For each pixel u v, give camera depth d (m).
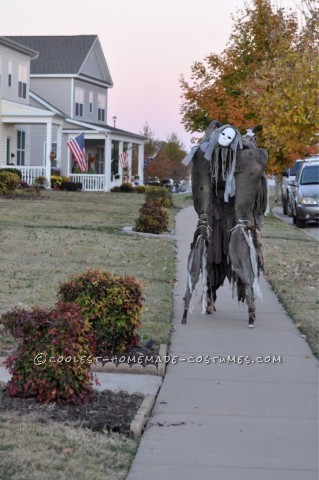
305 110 26.69
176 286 14.95
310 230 28.97
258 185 11.29
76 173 51.44
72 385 7.67
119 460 6.40
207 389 8.59
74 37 57.94
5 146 45.25
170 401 8.16
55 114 44.56
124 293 9.82
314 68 26.16
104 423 7.21
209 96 36.12
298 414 7.76
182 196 51.44
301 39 29.22
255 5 34.44
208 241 11.34
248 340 10.82
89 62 57.88
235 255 11.20
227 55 35.38
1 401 7.70
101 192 45.31
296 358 9.93
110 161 51.44
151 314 12.06
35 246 19.25
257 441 6.98
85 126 51.84
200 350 10.26
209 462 6.48
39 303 12.45
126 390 8.40
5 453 6.33
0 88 44.47
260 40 34.69
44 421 7.18
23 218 25.72
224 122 35.84
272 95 27.12
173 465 6.41
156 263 17.39
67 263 16.86
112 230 23.83
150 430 7.25
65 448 6.53
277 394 8.42
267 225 29.41
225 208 11.48
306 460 6.54
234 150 11.05
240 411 7.84
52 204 31.91
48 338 7.69
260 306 13.23
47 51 56.56
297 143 27.78
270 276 16.05
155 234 23.42
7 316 7.92
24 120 44.50
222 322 11.94
